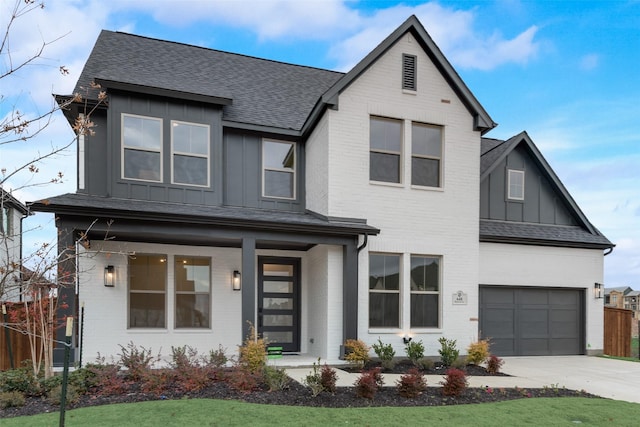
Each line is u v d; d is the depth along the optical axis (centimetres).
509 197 1307
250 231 917
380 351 930
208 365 750
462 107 1130
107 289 986
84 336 958
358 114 1038
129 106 991
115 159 970
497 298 1230
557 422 566
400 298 1045
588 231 1359
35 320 711
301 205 1141
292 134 1125
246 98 1180
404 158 1073
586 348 1287
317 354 1033
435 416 573
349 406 615
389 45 1062
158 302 1042
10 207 1310
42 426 493
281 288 1124
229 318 1080
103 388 658
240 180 1092
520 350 1236
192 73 1191
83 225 823
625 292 4403
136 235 959
